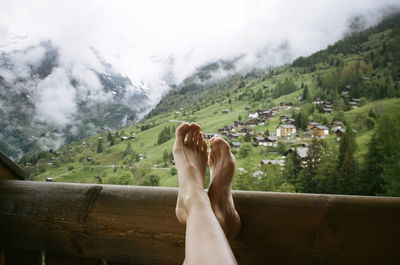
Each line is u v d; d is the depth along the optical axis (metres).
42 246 0.73
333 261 0.58
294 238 0.60
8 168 0.80
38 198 0.73
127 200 0.67
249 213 0.62
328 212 0.58
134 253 0.66
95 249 0.69
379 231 0.56
